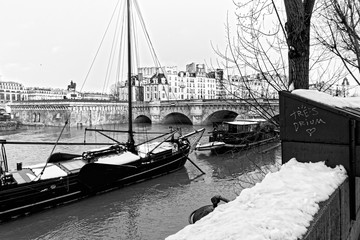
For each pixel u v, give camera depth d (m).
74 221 15.22
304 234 1.87
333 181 2.77
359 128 3.14
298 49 4.53
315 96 3.65
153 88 126.19
